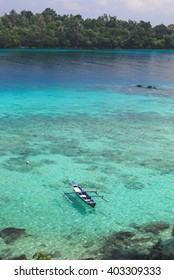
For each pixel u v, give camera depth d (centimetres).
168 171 3609
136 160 3838
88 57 15512
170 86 8681
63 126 4906
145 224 2677
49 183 3259
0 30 18238
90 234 2520
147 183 3338
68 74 10162
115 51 19638
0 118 5178
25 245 2353
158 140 4469
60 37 19325
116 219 2727
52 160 3747
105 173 3503
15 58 13800
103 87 8150
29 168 3538
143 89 8050
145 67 12862
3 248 2306
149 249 2350
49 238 2448
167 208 2922
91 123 5103
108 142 4334
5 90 7250
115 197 3055
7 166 3562
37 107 5928
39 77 9281
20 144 4153
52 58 14462
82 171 3525
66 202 2941
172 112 5891
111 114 5653
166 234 2548
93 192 3114
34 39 18638
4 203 2884
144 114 5712
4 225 2578
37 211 2788
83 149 4078
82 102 6438
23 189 3128
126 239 2470
